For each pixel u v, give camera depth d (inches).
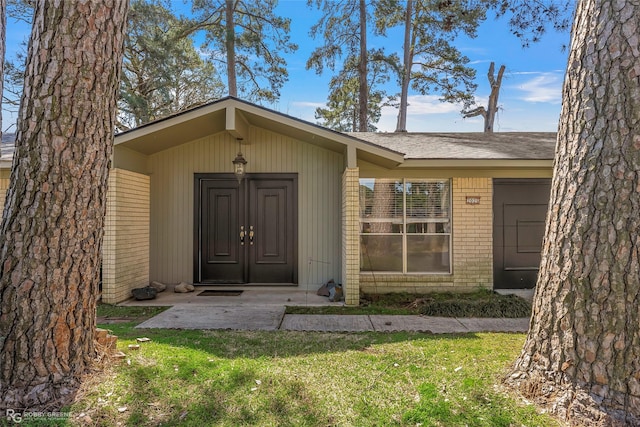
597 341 92.9
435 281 278.7
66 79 101.0
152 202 289.9
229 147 291.0
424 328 186.5
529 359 108.6
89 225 107.6
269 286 291.9
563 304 99.5
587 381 93.3
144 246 280.2
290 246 293.1
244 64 598.5
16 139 103.0
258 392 107.6
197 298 256.5
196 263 291.1
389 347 149.2
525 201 283.3
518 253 282.7
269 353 140.7
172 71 564.7
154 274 289.3
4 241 99.8
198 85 670.5
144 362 124.0
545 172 278.8
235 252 294.2
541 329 106.0
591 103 98.1
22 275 98.6
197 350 141.1
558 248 102.5
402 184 284.4
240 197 293.4
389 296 269.3
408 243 283.1
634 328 89.9
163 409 97.7
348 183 240.2
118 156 243.1
